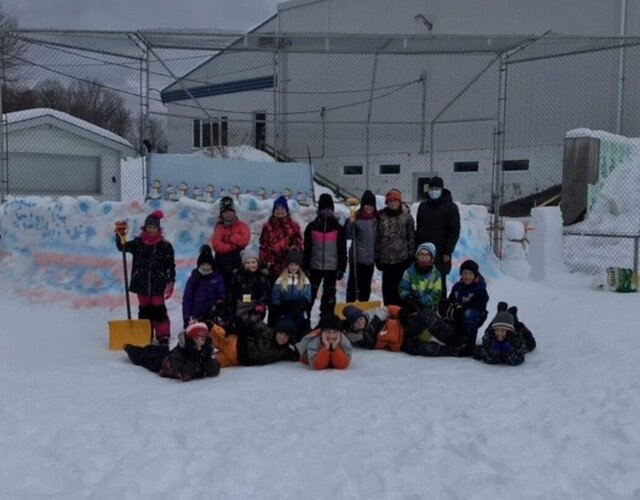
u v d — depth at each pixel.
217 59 22.69
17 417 4.68
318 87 23.94
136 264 7.32
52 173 15.48
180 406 5.01
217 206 9.41
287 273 7.04
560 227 11.98
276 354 6.64
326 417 4.75
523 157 20.72
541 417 4.79
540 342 7.36
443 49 12.84
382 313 7.25
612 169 17.12
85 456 4.06
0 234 9.98
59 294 8.90
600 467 3.98
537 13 20.78
